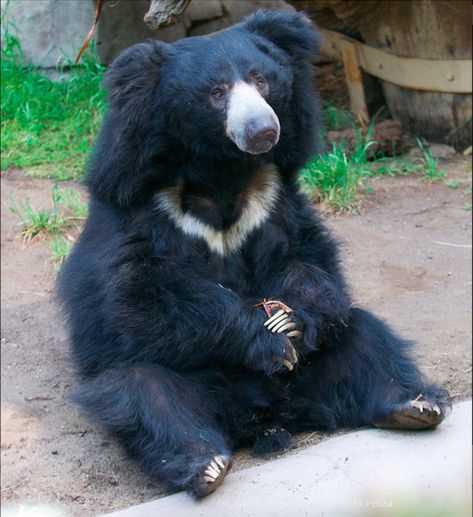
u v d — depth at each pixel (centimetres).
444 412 631
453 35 1196
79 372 695
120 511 562
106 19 1343
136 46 625
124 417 612
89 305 669
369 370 662
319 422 662
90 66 1367
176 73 613
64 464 651
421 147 1239
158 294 621
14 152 1260
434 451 614
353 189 1123
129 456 632
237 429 643
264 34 653
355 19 1241
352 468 593
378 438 631
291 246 677
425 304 890
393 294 912
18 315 898
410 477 587
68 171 1212
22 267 1000
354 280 937
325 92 1455
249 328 621
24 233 1060
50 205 1123
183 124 618
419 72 1252
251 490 573
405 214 1095
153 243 634
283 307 634
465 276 946
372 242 1025
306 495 568
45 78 1416
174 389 618
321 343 660
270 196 678
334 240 700
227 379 649
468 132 1267
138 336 629
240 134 586
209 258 660
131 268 623
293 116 660
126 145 626
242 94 595
